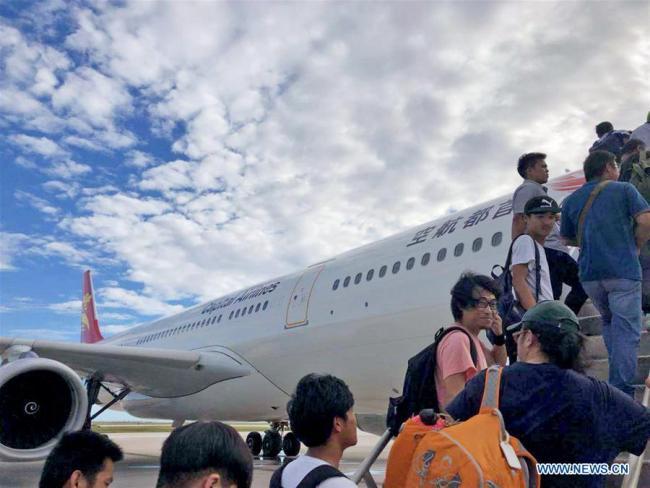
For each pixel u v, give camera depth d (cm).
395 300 898
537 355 244
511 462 205
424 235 928
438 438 216
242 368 1266
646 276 483
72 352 1115
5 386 820
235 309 1386
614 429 234
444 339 303
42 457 780
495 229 794
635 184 499
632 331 375
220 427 185
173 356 1250
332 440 228
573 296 504
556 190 777
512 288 387
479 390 246
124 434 4491
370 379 959
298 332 1105
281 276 1336
